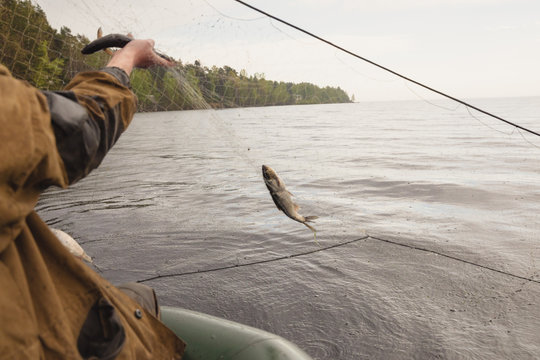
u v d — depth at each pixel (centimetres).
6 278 71
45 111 71
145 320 116
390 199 1105
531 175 1478
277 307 497
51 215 937
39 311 78
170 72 194
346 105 14762
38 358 74
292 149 2453
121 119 94
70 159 77
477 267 606
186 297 528
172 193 1188
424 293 524
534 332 435
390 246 700
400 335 433
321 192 1202
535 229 800
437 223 852
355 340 426
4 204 63
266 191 1196
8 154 61
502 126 4934
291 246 706
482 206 1011
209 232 790
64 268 88
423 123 5872
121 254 678
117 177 1499
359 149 2484
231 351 175
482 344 416
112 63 107
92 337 88
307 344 423
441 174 1524
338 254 663
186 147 2567
